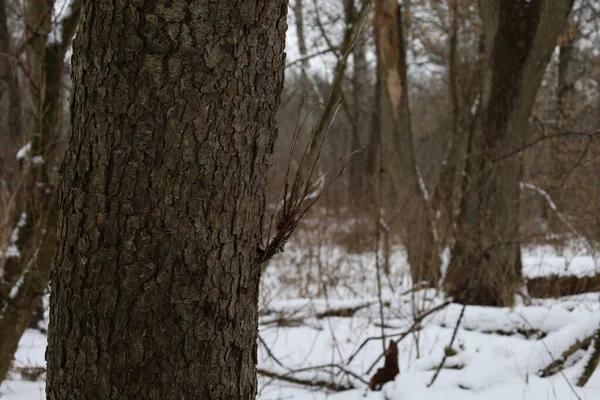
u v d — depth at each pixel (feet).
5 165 15.53
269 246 5.08
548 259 21.62
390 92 22.77
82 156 4.47
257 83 4.72
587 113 30.86
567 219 22.75
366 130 54.80
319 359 14.52
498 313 15.21
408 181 22.41
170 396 4.53
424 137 32.60
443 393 11.02
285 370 13.96
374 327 16.75
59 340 4.66
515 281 18.43
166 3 4.26
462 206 20.48
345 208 29.30
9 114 15.94
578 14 37.47
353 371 13.61
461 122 24.22
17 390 12.95
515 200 19.70
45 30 12.89
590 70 37.37
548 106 40.42
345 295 20.56
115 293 4.43
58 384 4.68
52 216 10.18
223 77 4.47
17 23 16.33
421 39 33.78
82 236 4.47
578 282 19.38
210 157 4.50
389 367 12.25
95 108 4.39
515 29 19.06
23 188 13.32
